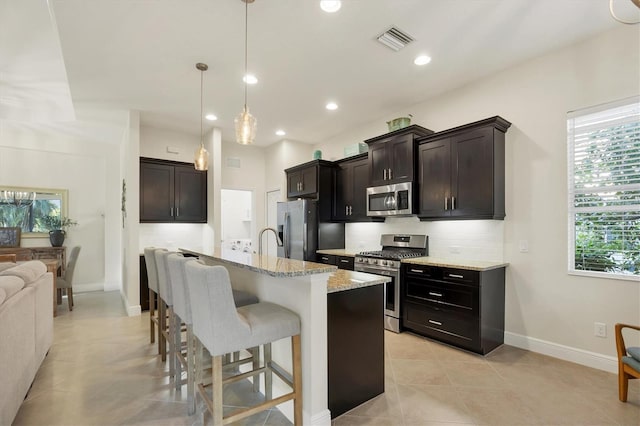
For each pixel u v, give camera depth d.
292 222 5.16
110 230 6.12
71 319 4.16
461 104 3.70
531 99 3.12
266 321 1.77
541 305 3.04
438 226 3.92
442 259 3.62
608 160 2.71
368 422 1.97
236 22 2.51
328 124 5.03
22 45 3.15
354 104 4.20
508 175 3.27
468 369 2.69
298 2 2.29
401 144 3.90
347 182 4.97
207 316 1.62
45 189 5.56
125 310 4.62
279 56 3.02
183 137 5.44
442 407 2.13
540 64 3.07
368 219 4.60
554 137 2.98
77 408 2.13
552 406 2.14
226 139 5.87
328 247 5.16
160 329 2.90
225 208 7.88
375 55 3.01
